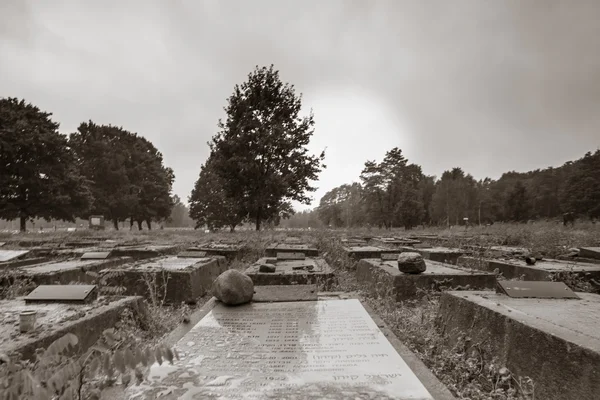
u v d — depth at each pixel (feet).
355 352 10.53
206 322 13.01
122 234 93.15
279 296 15.66
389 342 11.21
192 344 11.18
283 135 96.22
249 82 102.63
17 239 67.31
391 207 166.71
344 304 14.71
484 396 11.18
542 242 42.37
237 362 9.97
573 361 10.15
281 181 91.20
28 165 106.73
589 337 10.64
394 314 18.44
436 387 8.79
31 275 23.90
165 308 22.35
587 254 33.65
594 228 70.13
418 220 157.28
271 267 26.25
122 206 157.07
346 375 9.27
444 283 23.30
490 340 13.56
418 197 180.14
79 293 17.16
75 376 6.30
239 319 13.23
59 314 14.94
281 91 103.86
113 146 166.09
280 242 58.29
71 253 41.14
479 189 262.88
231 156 94.58
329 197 262.88
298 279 25.27
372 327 12.33
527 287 16.60
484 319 14.20
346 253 40.47
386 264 28.76
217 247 46.26
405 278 23.35
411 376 9.24
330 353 10.50
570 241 44.21
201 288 27.32
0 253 32.81
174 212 363.76
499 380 12.25
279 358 10.19
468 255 36.45
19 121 106.22
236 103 99.76
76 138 156.56
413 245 49.19
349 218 229.45
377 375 9.29
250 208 94.99
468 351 14.21
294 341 11.29
